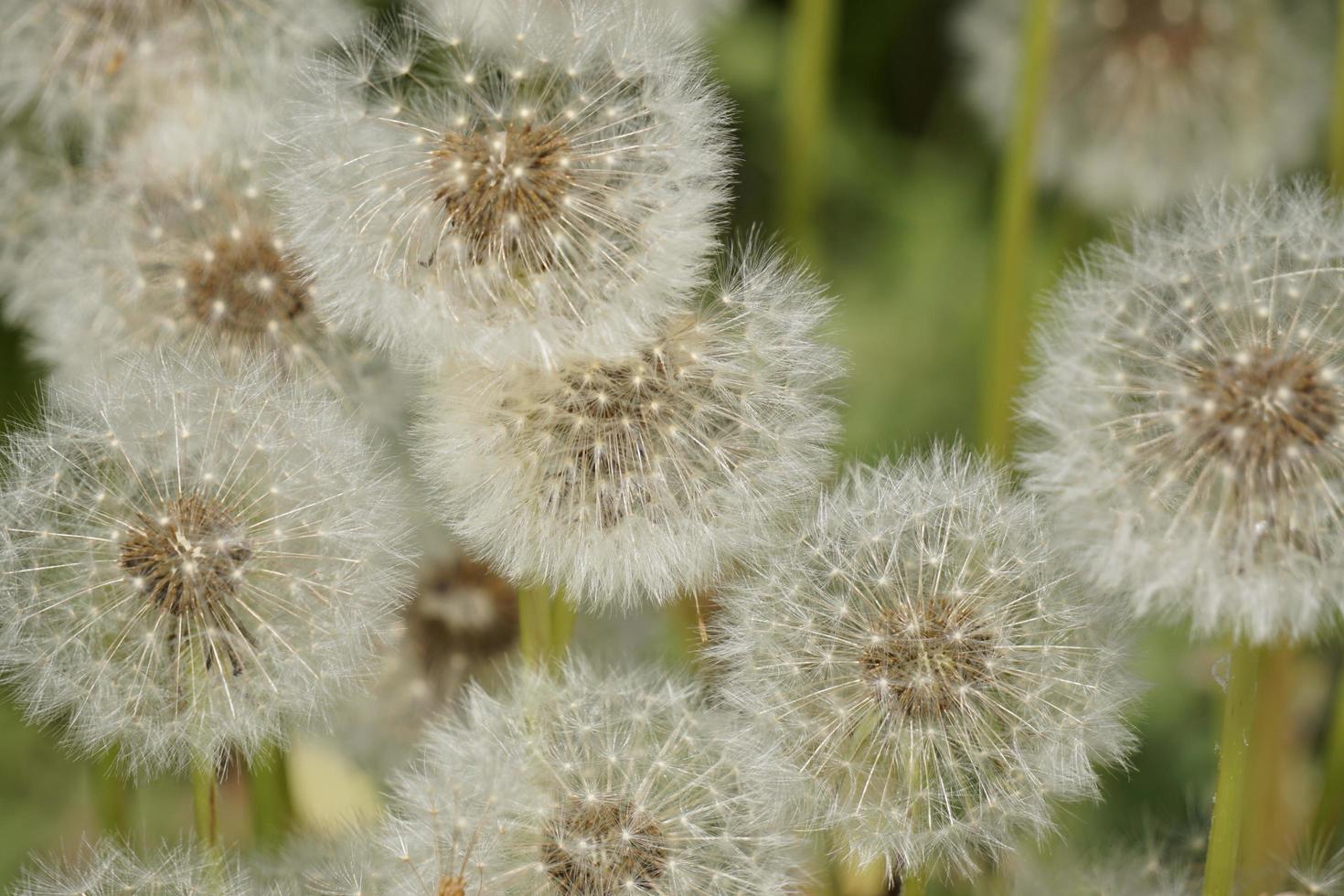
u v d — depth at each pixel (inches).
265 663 20.8
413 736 22.3
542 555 20.8
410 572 21.3
